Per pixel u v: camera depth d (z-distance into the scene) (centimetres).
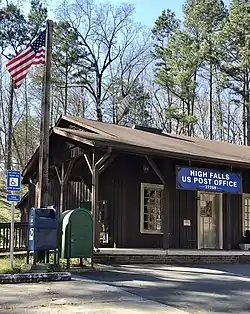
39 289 920
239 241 1794
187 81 3875
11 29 3531
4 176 3959
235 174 1605
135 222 1580
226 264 1523
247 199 1848
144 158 1611
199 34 3853
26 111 4331
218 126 4625
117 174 1581
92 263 1216
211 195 1780
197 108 4669
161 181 1568
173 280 1087
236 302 867
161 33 4316
